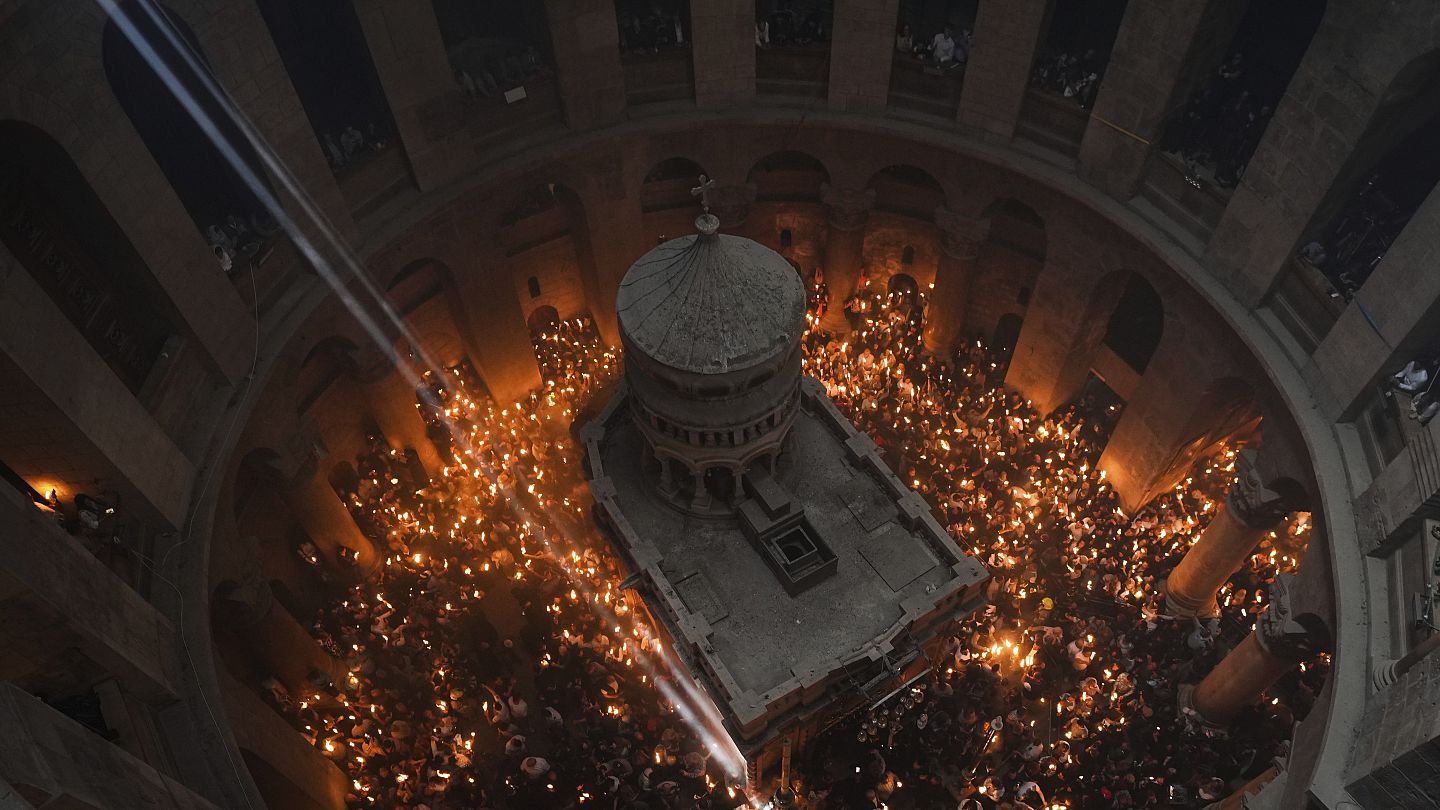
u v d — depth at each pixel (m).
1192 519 32.84
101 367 20.75
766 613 25.55
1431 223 20.19
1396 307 21.17
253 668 29.03
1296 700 28.25
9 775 11.93
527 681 31.36
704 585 26.11
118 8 23.34
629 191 35.94
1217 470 34.91
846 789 27.25
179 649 21.30
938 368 38.91
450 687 29.83
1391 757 16.78
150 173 22.62
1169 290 29.52
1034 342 35.84
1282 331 25.89
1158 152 28.53
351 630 31.23
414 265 34.56
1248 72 29.64
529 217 36.75
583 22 31.42
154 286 23.39
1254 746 27.50
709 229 22.56
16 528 16.31
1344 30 21.91
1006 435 35.62
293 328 28.02
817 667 24.22
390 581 33.00
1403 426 21.39
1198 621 30.44
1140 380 32.31
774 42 33.97
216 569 24.12
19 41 18.95
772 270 23.77
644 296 23.67
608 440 29.38
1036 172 31.28
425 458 37.19
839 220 37.62
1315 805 18.58
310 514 31.14
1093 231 31.14
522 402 40.16
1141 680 29.11
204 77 25.20
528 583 32.12
